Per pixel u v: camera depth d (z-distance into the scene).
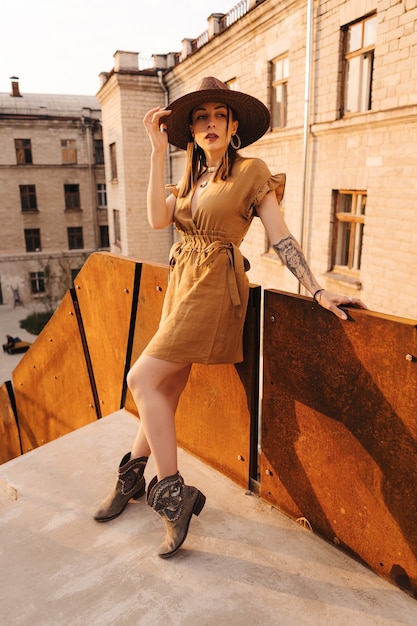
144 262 2.55
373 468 1.64
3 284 33.50
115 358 2.98
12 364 24.00
